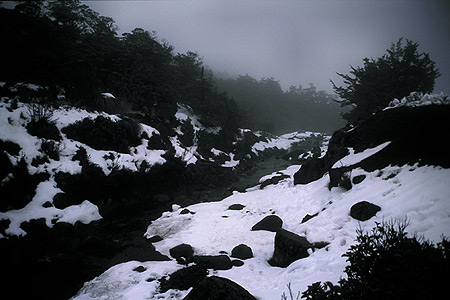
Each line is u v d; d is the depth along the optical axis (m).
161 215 12.31
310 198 11.12
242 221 10.15
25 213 9.46
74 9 24.12
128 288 5.80
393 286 2.35
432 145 7.82
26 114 12.43
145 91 21.91
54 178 11.41
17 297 5.89
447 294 2.16
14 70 15.19
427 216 5.39
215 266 6.39
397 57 22.25
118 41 26.52
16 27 15.38
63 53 17.12
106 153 14.52
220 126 31.30
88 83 17.33
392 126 11.42
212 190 18.39
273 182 16.33
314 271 5.23
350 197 8.15
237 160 28.73
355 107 24.80
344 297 2.68
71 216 10.66
